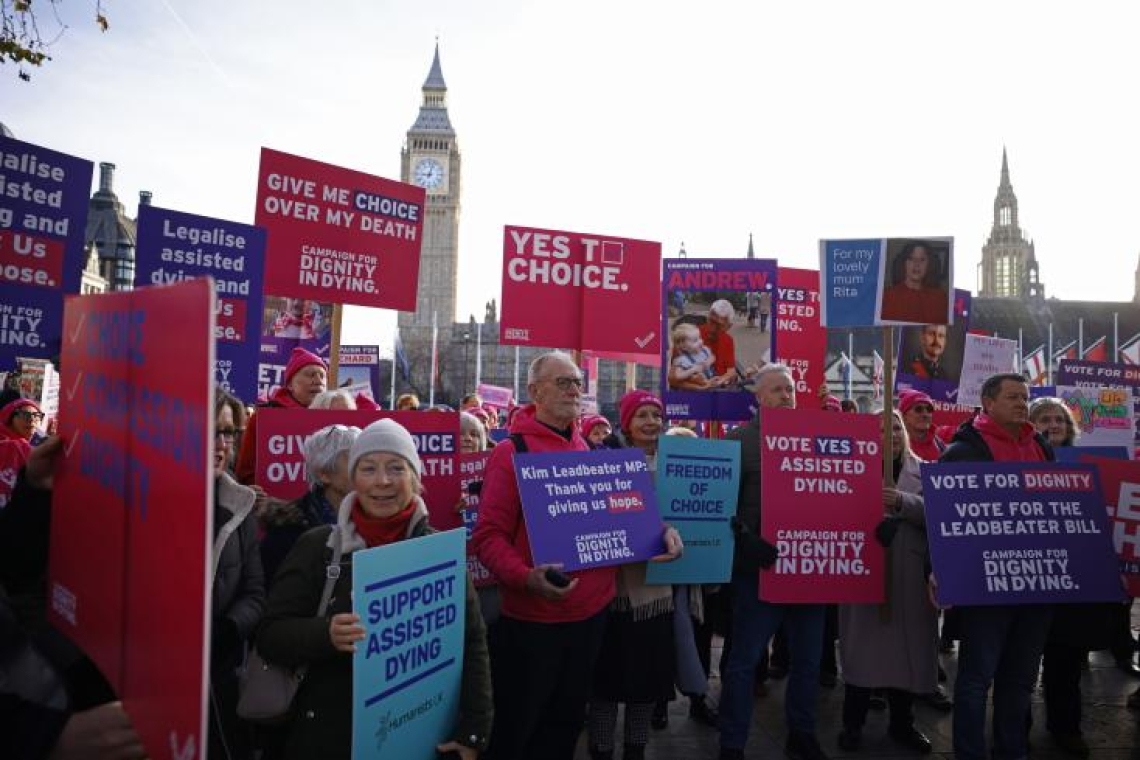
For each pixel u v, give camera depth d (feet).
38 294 13.03
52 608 5.76
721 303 20.36
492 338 309.83
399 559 7.61
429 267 345.31
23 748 4.48
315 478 10.56
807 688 13.79
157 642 3.97
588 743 14.26
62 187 13.28
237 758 9.04
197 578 3.53
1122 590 13.08
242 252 16.11
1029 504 13.11
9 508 6.62
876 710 17.17
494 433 30.45
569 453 11.76
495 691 11.02
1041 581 12.79
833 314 16.47
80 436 5.35
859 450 14.08
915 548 14.75
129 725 4.51
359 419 13.12
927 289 15.88
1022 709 13.17
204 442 3.50
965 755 12.84
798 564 13.44
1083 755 14.55
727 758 13.32
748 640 13.57
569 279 18.97
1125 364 30.81
